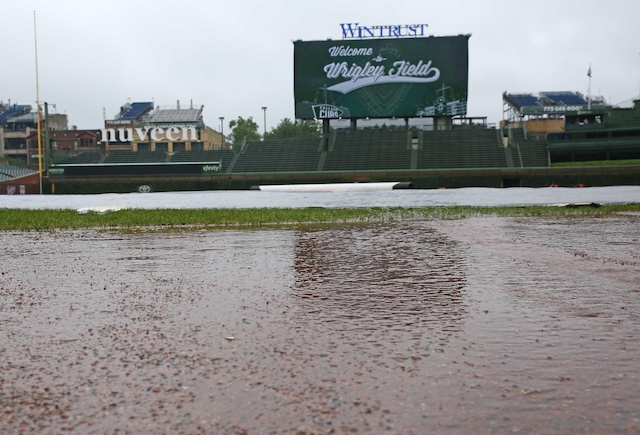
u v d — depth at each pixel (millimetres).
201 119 102562
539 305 7801
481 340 6121
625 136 75750
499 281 9680
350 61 72625
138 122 101188
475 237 17266
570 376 4977
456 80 71375
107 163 83562
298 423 4090
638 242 15422
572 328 6578
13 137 107625
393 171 73812
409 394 4602
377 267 11500
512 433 3910
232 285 9555
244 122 130250
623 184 69562
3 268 11773
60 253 14352
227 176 76750
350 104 73125
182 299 8391
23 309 7793
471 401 4453
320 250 14469
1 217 28141
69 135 103375
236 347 5902
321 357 5566
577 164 75250
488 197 46281
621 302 7949
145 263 12367
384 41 71938
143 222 24438
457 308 7688
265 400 4500
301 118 74188
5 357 5633
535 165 75312
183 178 77500
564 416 4168
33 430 4043
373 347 5895
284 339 6211
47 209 35688
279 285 9531
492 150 77812
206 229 21609
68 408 4398
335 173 75188
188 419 4176
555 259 12266
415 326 6754
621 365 5254
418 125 85562
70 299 8461
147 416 4230
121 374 5109
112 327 6762
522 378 4938
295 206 38469
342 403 4438
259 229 21266
